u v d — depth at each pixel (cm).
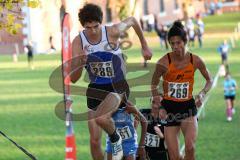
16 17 2430
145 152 2228
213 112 4838
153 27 13538
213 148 3597
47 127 4422
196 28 11700
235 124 4366
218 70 7231
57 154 3553
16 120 4744
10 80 7350
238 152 3488
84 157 3391
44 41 11138
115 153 1953
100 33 1814
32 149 3700
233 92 4538
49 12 10738
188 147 2112
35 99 5778
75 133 4062
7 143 3875
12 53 11538
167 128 2138
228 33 13162
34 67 8769
